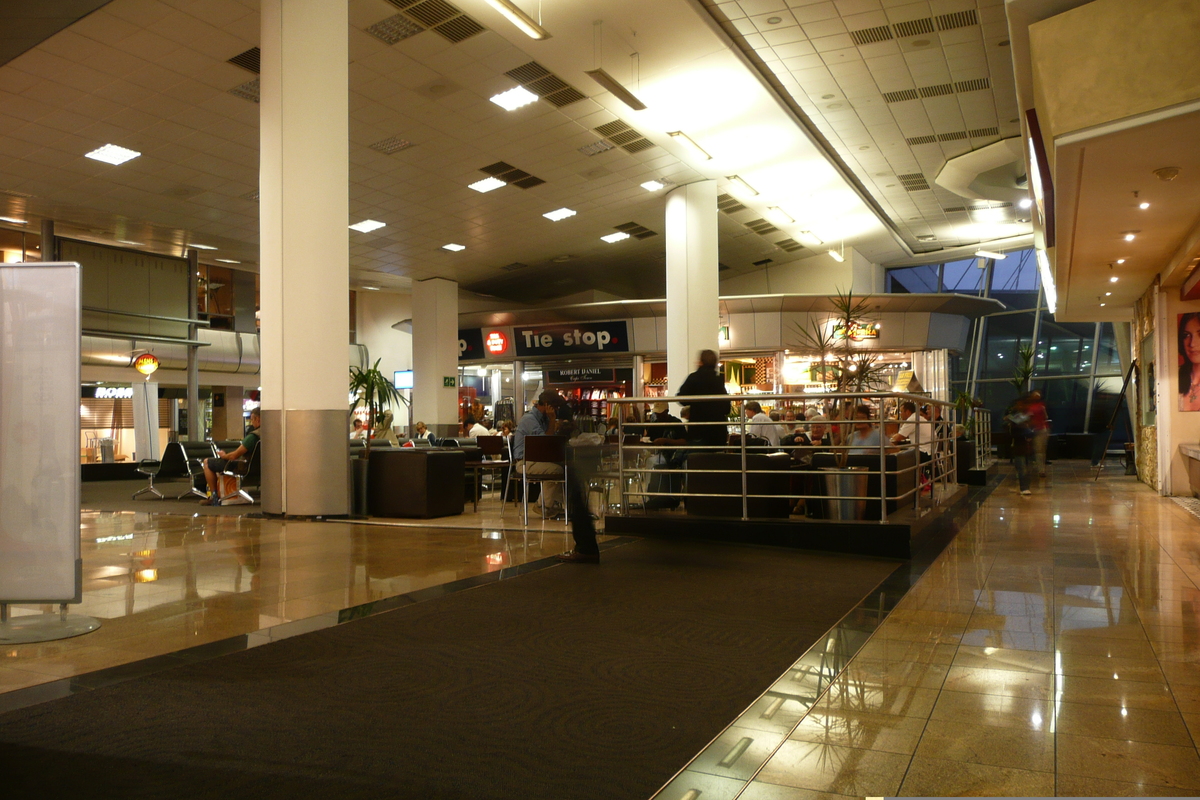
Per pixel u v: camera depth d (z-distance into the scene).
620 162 13.62
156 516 8.56
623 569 5.31
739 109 11.68
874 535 5.93
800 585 4.83
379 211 15.64
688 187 14.89
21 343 3.54
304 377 8.09
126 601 4.29
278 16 8.15
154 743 2.34
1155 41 4.89
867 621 3.94
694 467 6.79
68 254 14.88
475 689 2.86
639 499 8.14
